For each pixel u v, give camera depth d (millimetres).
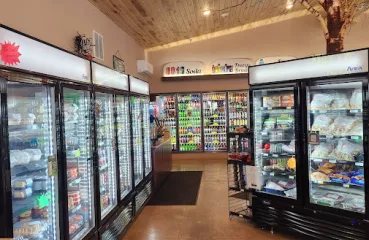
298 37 8312
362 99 2801
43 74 2107
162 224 3939
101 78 3234
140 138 4785
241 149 4047
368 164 2773
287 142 3643
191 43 8820
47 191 2287
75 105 2912
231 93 8812
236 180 4070
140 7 5121
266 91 3781
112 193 3525
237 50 8648
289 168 3551
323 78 3057
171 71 8859
